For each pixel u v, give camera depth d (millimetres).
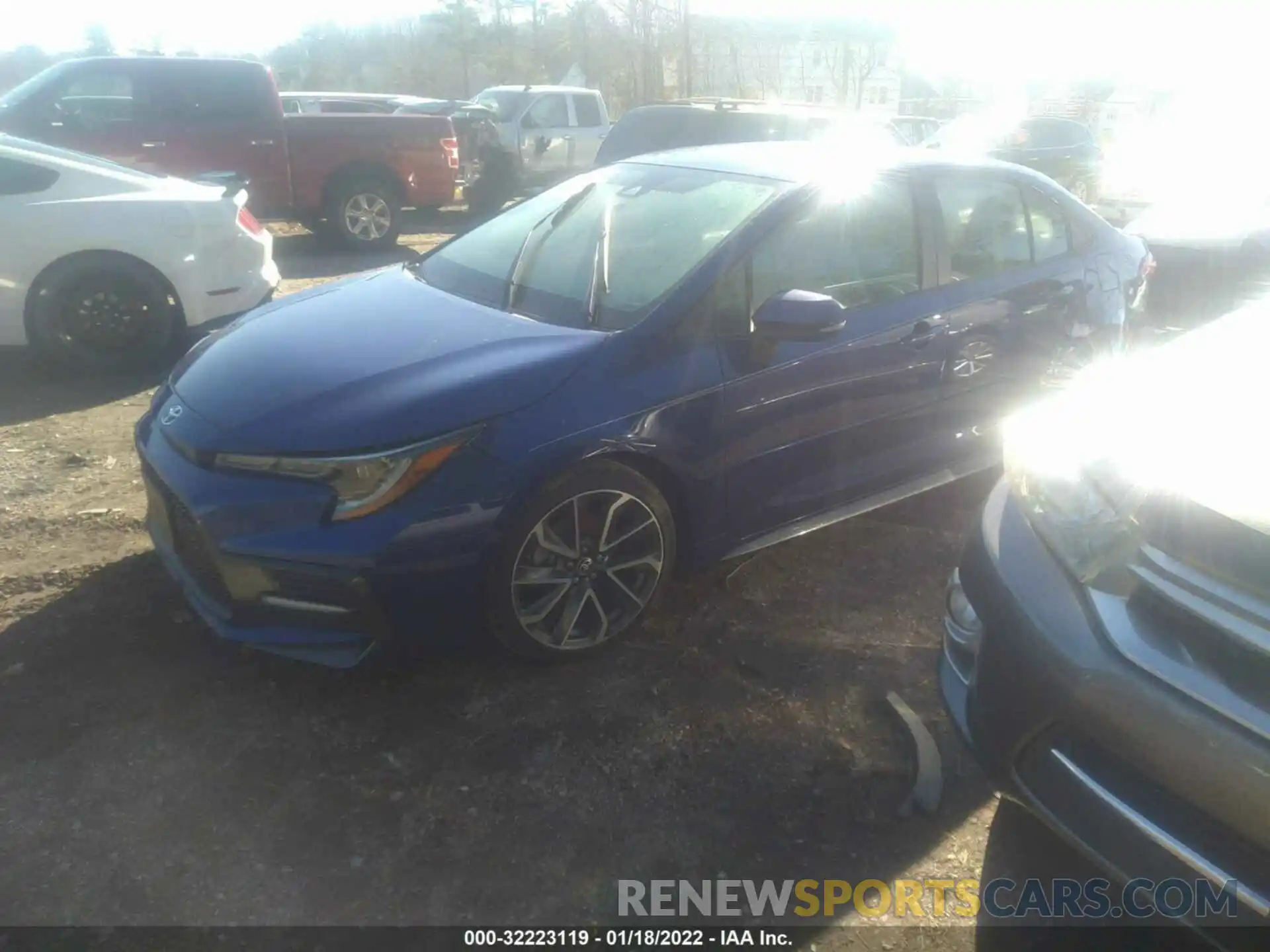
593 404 3070
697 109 9375
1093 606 2115
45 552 3893
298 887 2443
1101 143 21891
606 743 2953
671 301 3314
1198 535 1941
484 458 2895
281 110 10188
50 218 5793
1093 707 2010
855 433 3789
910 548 4223
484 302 3654
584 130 15742
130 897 2393
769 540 3672
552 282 3660
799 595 3814
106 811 2643
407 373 3074
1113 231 4969
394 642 2949
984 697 2375
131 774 2771
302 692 3131
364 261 10664
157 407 3406
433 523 2842
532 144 15172
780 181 3775
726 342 3375
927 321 3922
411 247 11742
